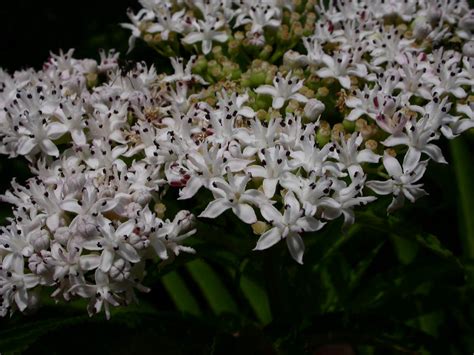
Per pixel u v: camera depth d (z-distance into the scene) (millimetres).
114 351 70
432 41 83
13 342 73
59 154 75
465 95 75
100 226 63
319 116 73
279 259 74
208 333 74
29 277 65
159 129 73
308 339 73
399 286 80
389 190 67
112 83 81
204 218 73
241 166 66
